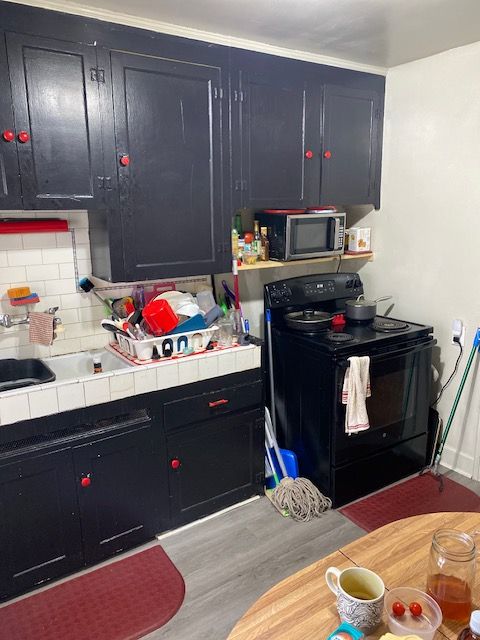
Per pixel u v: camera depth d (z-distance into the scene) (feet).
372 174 9.80
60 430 6.57
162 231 7.45
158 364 7.23
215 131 7.65
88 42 6.40
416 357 8.78
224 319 8.59
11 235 7.29
